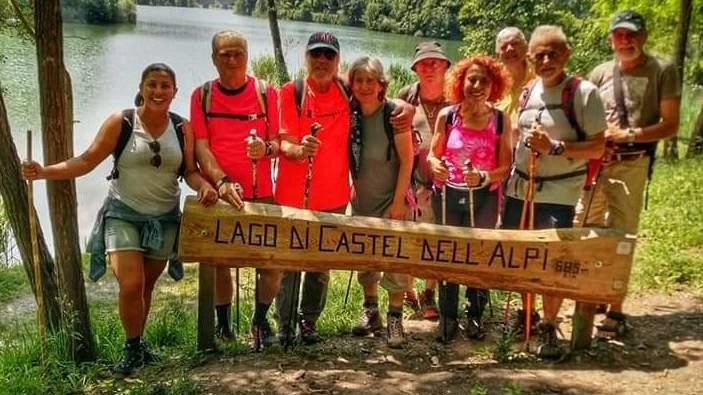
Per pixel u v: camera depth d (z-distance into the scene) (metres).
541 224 4.34
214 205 4.20
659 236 6.99
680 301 5.46
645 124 4.54
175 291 7.06
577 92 4.11
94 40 33.62
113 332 5.08
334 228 4.21
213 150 4.36
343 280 6.79
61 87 4.16
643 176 4.65
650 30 13.57
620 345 4.63
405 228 4.23
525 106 4.35
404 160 4.45
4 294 7.17
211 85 4.37
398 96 5.20
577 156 4.09
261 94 4.38
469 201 4.46
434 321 5.34
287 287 4.60
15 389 4.12
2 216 8.27
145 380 4.19
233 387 4.03
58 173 4.10
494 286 4.30
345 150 4.47
